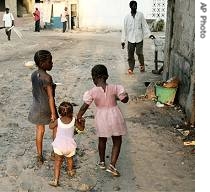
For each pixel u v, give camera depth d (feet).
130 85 33.83
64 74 38.19
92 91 16.85
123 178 17.49
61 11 82.69
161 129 23.52
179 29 28.68
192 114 23.71
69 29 81.20
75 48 56.18
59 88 32.63
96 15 79.82
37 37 69.67
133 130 23.30
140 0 76.54
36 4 83.76
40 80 17.31
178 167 18.62
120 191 16.37
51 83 17.47
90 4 79.46
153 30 76.38
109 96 16.96
